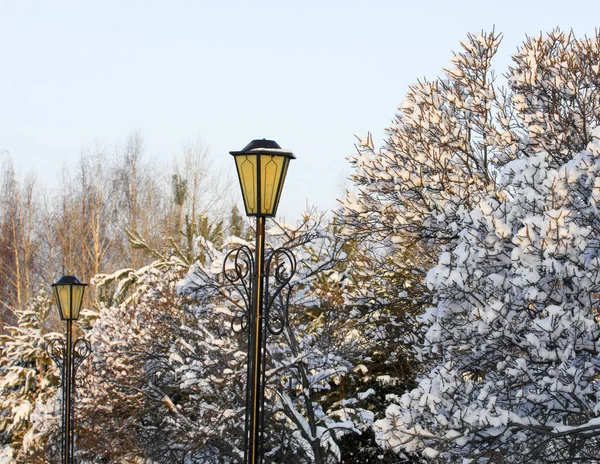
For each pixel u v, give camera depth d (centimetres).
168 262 2070
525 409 1068
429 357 1386
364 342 1645
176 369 1471
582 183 1210
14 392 2397
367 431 1800
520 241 1043
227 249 1490
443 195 1506
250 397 794
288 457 1527
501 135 1606
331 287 1720
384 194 1611
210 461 1628
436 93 1708
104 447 1719
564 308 1048
